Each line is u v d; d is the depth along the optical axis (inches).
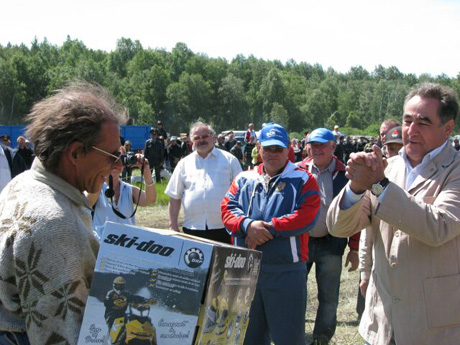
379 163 95.5
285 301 142.7
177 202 215.6
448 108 103.0
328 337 186.1
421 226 94.5
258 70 4490.7
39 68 3282.5
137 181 446.9
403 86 4559.5
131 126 1322.6
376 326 109.3
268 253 143.2
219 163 207.3
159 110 3708.2
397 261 103.4
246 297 76.7
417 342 101.2
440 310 100.2
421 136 104.2
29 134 71.5
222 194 205.5
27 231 65.3
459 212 97.5
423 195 103.7
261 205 148.4
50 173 70.6
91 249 69.6
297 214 142.3
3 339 72.2
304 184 146.9
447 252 100.6
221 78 4163.4
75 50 4926.2
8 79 3038.9
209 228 205.2
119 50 4785.9
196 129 206.7
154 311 64.4
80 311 65.8
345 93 4717.0
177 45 4628.4
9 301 68.6
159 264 64.7
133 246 65.8
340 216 103.7
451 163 103.3
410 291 101.8
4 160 204.2
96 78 3619.6
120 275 65.5
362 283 157.6
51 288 64.5
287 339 142.9
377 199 96.3
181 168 212.5
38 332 65.2
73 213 69.2
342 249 190.9
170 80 3917.3
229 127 3998.5
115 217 167.0
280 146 147.3
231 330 73.5
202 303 63.7
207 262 63.2
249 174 155.6
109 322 65.1
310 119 4232.3
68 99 70.9
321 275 189.2
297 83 4682.6
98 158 71.5
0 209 70.1
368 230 152.9
